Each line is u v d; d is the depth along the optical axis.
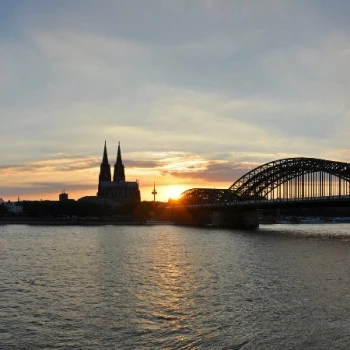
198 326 38.91
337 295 48.62
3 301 48.69
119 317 42.03
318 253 90.44
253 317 40.97
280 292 50.50
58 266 75.00
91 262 79.81
